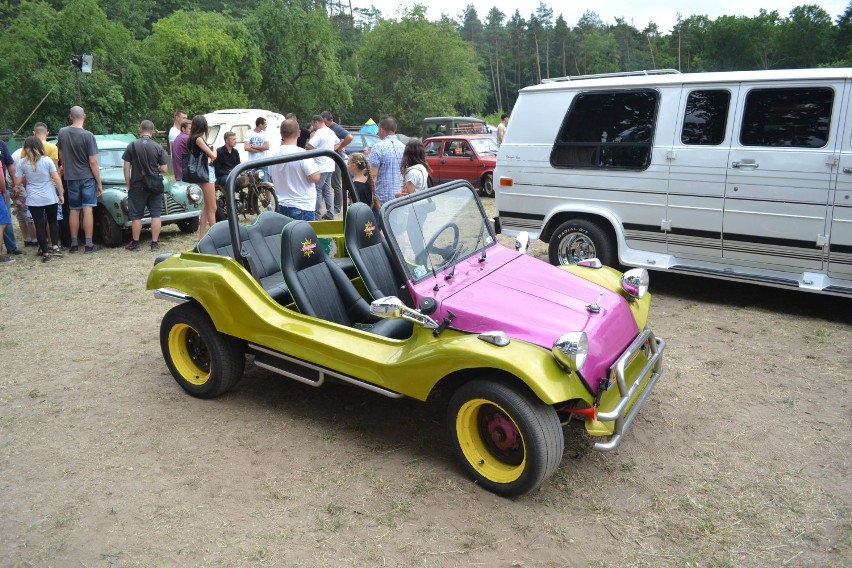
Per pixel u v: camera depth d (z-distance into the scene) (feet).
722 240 21.68
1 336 20.62
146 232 38.11
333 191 38.78
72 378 17.26
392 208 13.26
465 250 14.82
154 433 14.26
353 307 15.49
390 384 12.54
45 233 30.48
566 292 13.65
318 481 12.36
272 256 17.02
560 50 341.41
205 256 15.21
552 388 10.66
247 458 13.20
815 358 17.81
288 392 16.29
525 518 11.24
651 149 22.62
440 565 10.11
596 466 12.82
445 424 14.55
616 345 12.46
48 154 33.27
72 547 10.61
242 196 39.50
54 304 23.93
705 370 17.21
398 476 12.50
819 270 20.10
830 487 12.01
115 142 39.37
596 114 23.93
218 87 120.06
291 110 144.77
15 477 12.65
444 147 55.01
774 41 257.75
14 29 85.15
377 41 186.09
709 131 21.44
